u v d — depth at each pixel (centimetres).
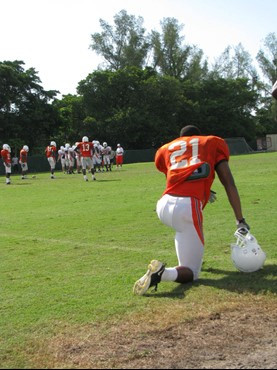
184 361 343
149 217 983
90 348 372
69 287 529
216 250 659
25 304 480
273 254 617
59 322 427
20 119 5038
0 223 1016
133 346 371
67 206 1248
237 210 530
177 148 541
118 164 3344
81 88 5812
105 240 780
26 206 1301
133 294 492
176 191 519
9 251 733
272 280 507
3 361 358
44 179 2559
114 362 347
